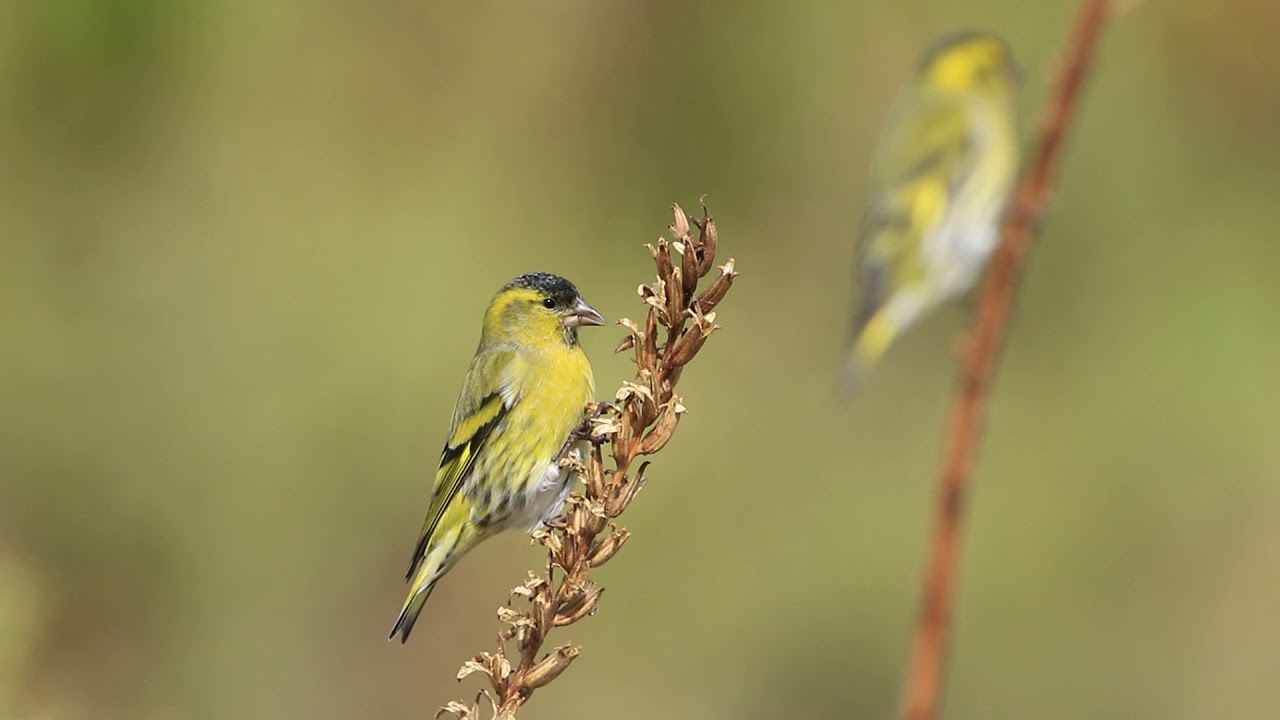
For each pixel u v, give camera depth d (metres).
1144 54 15.26
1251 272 15.11
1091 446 14.98
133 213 15.22
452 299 15.01
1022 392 15.31
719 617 14.55
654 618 14.55
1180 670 14.12
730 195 15.67
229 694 14.34
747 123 15.49
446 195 15.28
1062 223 15.40
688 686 14.33
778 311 15.52
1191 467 14.77
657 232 15.52
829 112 15.40
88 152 15.04
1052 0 14.53
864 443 15.07
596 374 14.98
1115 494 14.77
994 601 14.45
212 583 14.62
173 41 14.77
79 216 15.13
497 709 5.36
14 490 14.53
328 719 14.23
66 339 14.98
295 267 15.08
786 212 15.68
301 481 14.77
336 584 14.60
